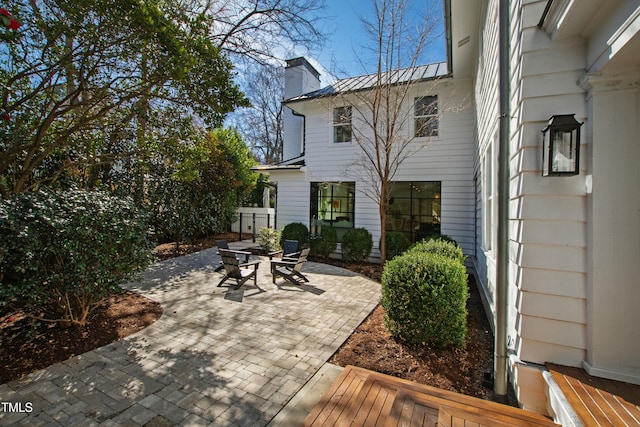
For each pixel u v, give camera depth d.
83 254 3.56
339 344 3.68
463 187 8.47
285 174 10.65
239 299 5.43
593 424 1.76
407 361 3.29
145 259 4.27
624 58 2.02
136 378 2.93
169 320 4.41
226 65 4.96
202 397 2.66
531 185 2.49
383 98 8.37
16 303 4.04
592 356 2.29
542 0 2.45
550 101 2.43
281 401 2.62
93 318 4.32
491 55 4.40
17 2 3.64
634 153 2.19
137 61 4.57
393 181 9.14
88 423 2.32
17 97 4.87
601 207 2.24
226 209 12.91
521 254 2.54
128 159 8.47
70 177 7.21
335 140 10.00
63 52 4.37
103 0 3.52
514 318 2.79
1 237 3.02
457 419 1.90
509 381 2.87
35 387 2.76
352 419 2.02
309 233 9.96
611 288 2.24
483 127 5.60
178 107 6.09
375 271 7.84
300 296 5.65
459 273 3.65
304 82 12.66
